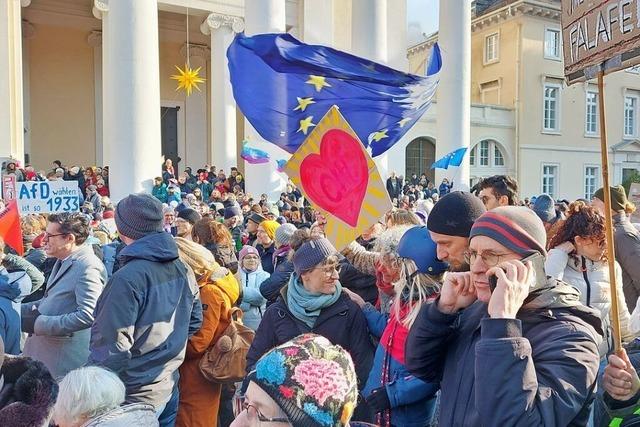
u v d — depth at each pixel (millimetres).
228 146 19453
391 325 2572
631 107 34938
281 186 16297
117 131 12195
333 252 2980
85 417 2186
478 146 29672
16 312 3271
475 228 1706
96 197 12133
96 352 2766
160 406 2939
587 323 1685
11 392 2143
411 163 27812
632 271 3607
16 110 15852
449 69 17438
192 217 5305
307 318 2953
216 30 19484
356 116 4066
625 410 1854
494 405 1464
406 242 2434
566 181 32281
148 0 12320
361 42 15242
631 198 5977
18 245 4688
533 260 1614
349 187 2799
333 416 1354
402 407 2463
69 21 22578
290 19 20547
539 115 31156
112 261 5531
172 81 24359
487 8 33438
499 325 1509
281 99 3883
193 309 3264
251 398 1398
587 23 1965
